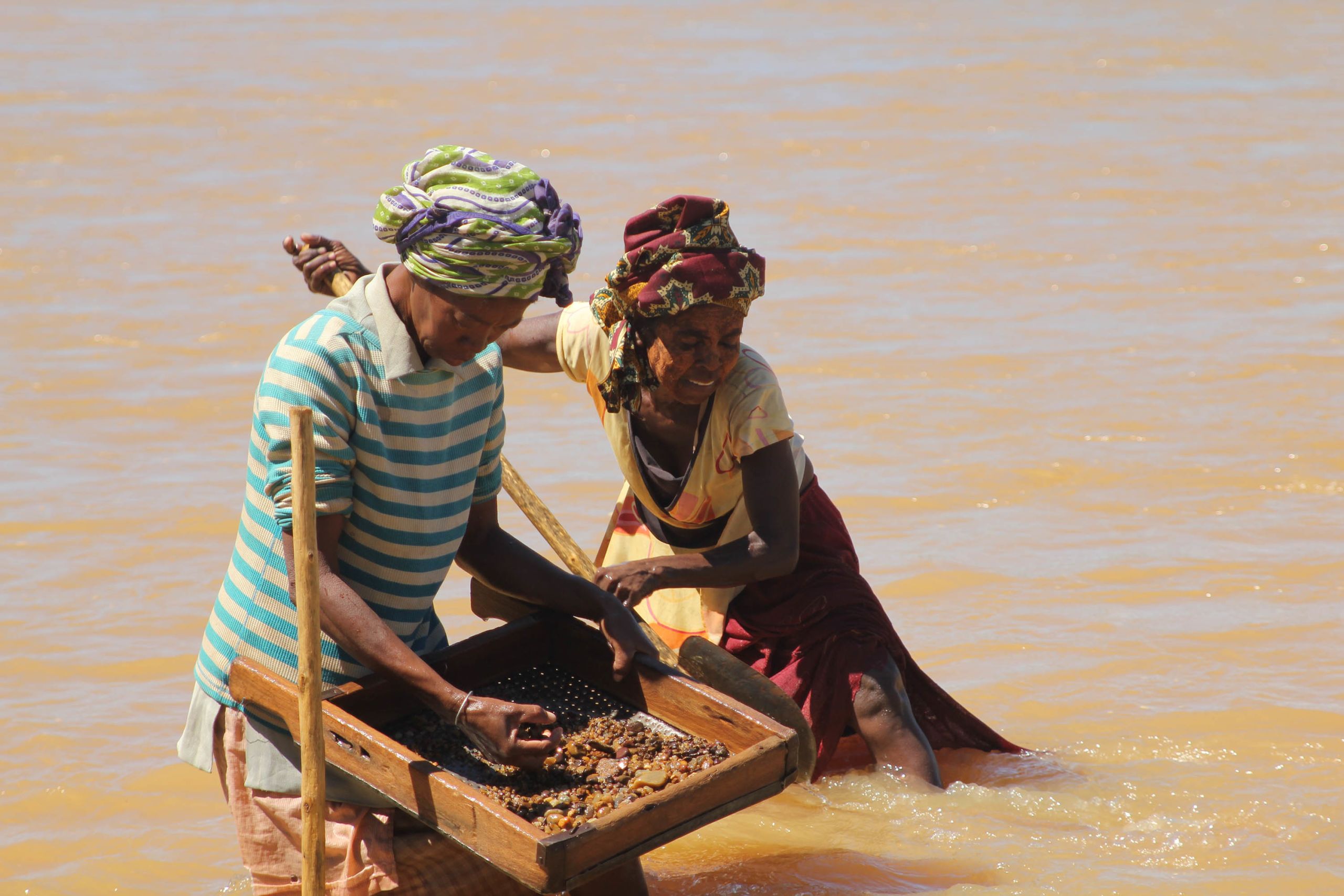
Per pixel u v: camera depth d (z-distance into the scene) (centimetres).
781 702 969
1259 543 1499
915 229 2852
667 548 1096
